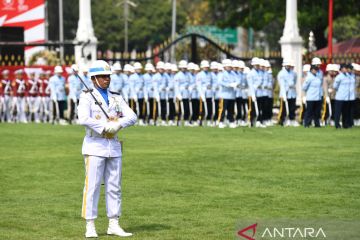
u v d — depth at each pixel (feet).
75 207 157.89
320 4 486.38
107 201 136.05
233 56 365.61
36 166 207.62
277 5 504.84
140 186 178.50
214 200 162.71
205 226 140.67
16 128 317.63
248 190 172.86
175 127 325.01
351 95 313.12
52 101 349.20
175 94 346.13
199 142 257.55
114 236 134.62
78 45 358.84
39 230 139.13
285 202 159.63
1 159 220.02
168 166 205.05
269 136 277.03
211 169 199.82
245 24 535.60
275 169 198.80
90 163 134.10
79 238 133.39
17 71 368.07
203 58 397.80
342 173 192.34
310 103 320.50
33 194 170.91
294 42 376.27
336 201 160.15
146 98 348.59
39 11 425.28
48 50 419.74
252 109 328.08
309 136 276.00
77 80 343.87
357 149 234.99
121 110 136.98
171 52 432.66
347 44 438.81
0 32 432.66
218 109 337.52
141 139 268.41
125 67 349.00
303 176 188.75
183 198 165.17
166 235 134.62
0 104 367.66
